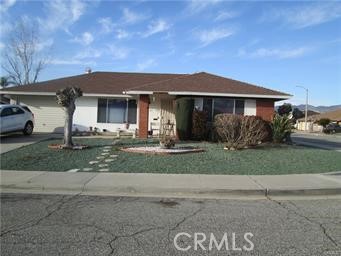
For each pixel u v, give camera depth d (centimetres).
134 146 1784
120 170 1245
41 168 1277
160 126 2375
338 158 1606
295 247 589
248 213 791
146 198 931
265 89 2306
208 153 1600
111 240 612
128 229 670
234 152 1658
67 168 1280
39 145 1775
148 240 614
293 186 1027
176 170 1250
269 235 645
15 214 766
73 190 1017
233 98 2267
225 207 845
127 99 2672
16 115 2220
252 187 1010
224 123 1820
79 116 2684
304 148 1984
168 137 1753
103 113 2683
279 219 746
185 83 2325
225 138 1900
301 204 887
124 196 954
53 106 2734
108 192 1003
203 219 739
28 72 4694
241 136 1780
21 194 965
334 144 2761
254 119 1911
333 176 1185
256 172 1241
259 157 1550
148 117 2361
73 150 1634
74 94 1706
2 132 2116
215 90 2238
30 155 1505
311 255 557
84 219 733
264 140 2084
